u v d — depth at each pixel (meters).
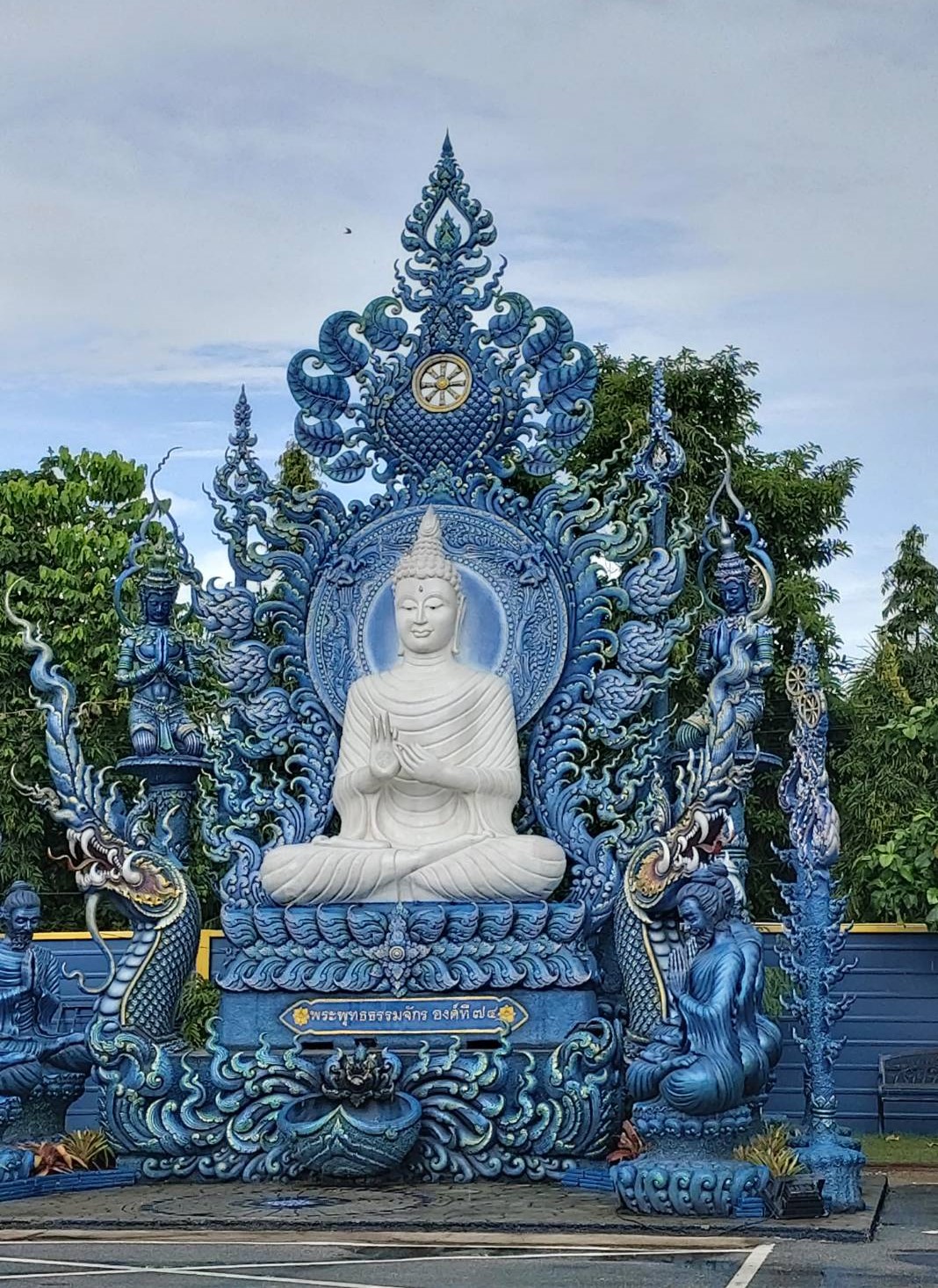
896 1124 23.11
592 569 19.98
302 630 20.25
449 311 20.48
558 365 20.27
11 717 29.42
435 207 20.67
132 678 19.84
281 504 20.34
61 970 18.92
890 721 26.67
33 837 29.64
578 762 21.58
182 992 19.58
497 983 18.31
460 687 19.59
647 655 19.61
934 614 35.00
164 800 19.78
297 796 21.86
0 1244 14.35
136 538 20.42
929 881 23.56
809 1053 16.47
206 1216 15.45
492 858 18.66
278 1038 18.47
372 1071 17.52
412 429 20.42
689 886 16.62
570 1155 17.89
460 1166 17.91
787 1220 15.02
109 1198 16.98
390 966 18.38
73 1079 18.45
